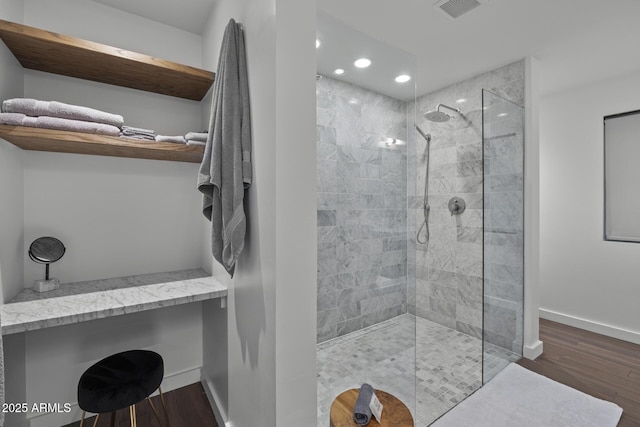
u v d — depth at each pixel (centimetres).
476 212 276
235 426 146
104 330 177
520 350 249
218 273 177
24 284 159
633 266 275
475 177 277
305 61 110
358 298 153
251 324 125
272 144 105
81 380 131
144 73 167
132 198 189
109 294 154
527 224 246
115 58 150
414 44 226
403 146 172
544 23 201
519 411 178
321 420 138
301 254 110
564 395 194
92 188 177
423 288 319
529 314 246
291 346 108
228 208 122
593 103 295
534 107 245
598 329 293
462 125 288
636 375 221
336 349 145
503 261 230
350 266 151
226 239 122
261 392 116
